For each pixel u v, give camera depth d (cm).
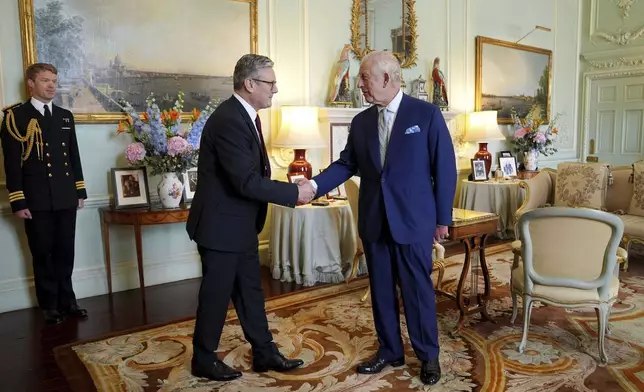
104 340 308
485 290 350
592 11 773
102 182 399
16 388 250
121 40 395
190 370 265
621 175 505
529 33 711
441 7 607
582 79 795
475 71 643
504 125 691
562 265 268
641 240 439
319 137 452
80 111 383
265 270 460
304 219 408
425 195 243
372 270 257
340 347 293
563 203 520
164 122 390
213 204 238
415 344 250
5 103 358
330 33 514
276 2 473
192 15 425
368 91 240
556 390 241
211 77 439
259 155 242
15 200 325
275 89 242
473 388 244
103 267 404
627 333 307
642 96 732
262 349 261
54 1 367
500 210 575
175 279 438
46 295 341
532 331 312
